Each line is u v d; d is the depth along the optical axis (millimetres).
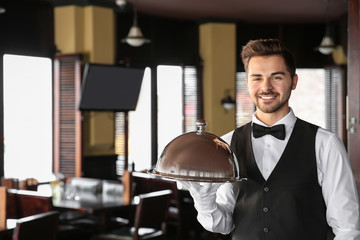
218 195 1782
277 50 1555
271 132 1660
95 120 6645
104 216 4703
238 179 1223
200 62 7961
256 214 1655
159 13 7480
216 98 7902
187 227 6070
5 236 3842
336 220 1567
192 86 7957
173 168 1217
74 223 5156
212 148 1238
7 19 6102
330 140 1623
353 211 1558
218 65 7902
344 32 7770
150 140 7621
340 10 7465
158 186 5566
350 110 3219
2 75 6039
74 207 4441
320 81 8492
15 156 6195
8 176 6109
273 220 1627
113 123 6867
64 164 6547
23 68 6289
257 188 1664
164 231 4629
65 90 6473
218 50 7898
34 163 6418
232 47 7953
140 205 4262
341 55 8234
